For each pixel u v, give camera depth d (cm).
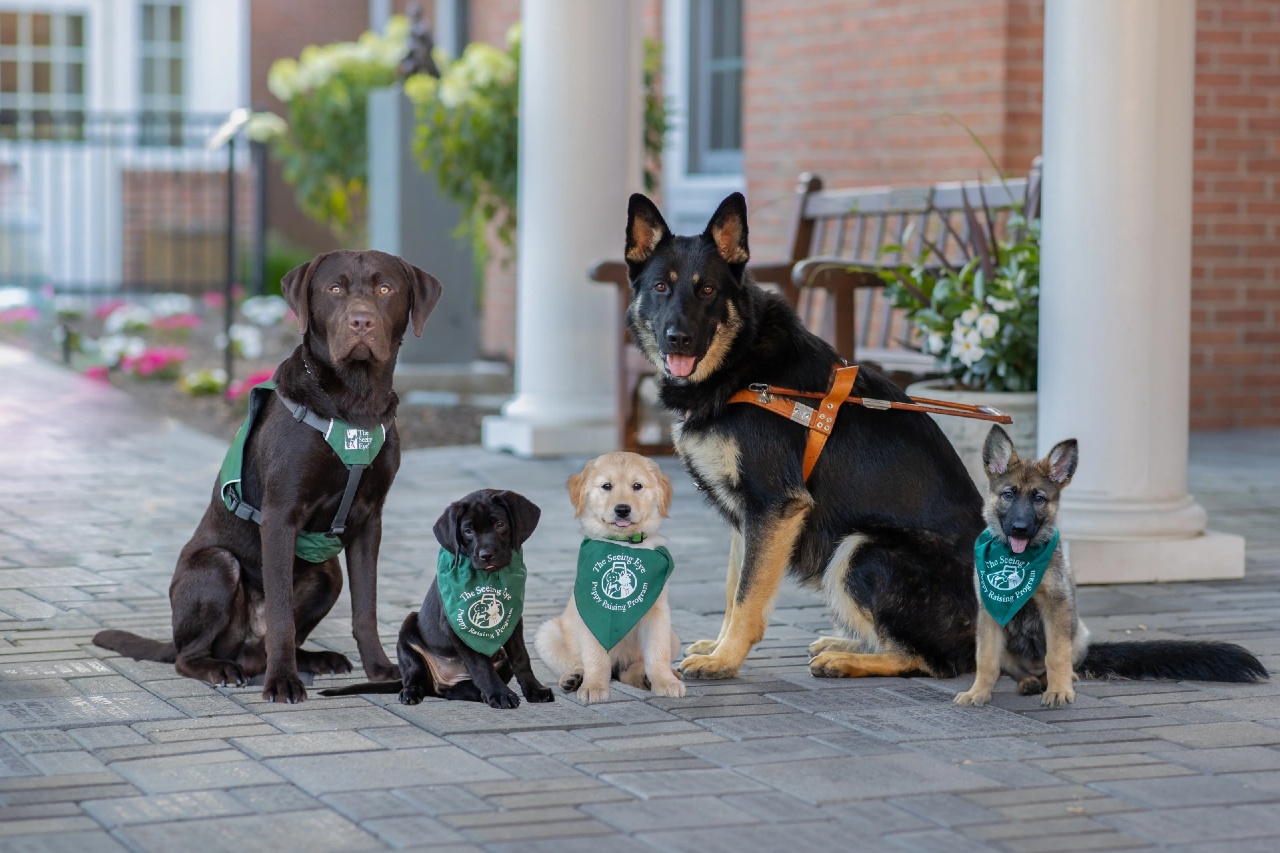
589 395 926
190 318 1448
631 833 332
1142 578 614
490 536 422
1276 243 1045
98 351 1348
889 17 1048
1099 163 597
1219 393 1051
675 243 489
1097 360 607
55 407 1071
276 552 444
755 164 1174
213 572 460
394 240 1170
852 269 727
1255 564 649
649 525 446
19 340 1437
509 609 431
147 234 1800
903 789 363
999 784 368
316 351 447
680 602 584
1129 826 340
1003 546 433
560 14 904
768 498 477
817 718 427
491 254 1315
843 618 484
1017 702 447
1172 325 611
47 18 1759
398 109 1163
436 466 884
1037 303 649
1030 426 634
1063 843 329
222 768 374
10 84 1756
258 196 1614
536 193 920
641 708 437
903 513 478
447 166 1120
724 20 1254
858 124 1079
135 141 1792
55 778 365
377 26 1848
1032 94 976
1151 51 593
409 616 447
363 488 455
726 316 480
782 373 486
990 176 949
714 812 346
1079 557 610
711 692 457
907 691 461
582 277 916
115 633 495
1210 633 535
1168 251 605
